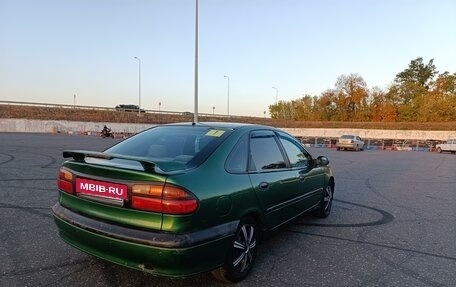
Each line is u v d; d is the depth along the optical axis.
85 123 47.56
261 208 3.92
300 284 3.65
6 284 3.34
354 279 3.82
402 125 56.97
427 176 13.46
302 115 78.56
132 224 3.00
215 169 3.42
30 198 6.69
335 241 5.08
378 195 8.92
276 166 4.48
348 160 20.42
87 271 3.68
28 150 16.31
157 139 4.07
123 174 3.06
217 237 3.20
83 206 3.33
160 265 2.89
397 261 4.39
